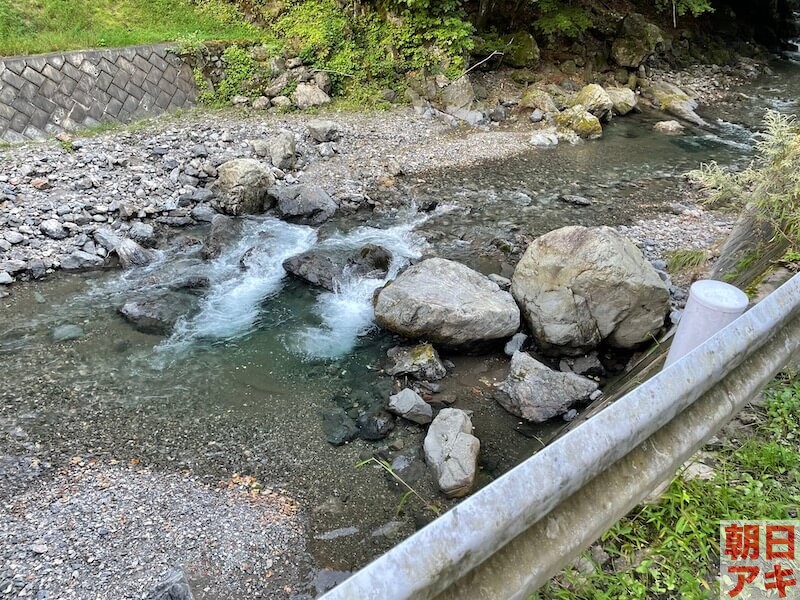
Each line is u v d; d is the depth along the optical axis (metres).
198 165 9.73
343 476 4.66
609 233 6.13
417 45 13.96
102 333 6.31
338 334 6.47
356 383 5.72
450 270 6.54
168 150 10.09
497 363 6.05
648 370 4.07
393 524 4.26
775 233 4.95
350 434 5.07
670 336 5.23
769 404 2.93
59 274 7.29
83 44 10.85
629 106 15.29
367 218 9.20
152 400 5.39
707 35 21.88
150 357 5.98
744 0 24.23
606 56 17.11
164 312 6.66
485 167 11.37
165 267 7.59
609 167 11.70
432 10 13.66
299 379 5.76
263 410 5.34
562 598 1.99
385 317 6.13
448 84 13.81
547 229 8.99
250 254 7.84
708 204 9.69
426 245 8.44
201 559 3.89
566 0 17.42
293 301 7.07
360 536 4.16
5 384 5.48
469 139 12.57
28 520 4.09
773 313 2.31
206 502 4.36
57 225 7.78
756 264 4.80
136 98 11.09
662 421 1.86
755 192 5.34
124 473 4.59
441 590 1.34
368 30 13.80
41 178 8.64
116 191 8.81
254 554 3.97
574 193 10.38
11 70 9.53
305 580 3.83
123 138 10.20
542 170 11.39
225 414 5.27
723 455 2.65
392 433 5.10
